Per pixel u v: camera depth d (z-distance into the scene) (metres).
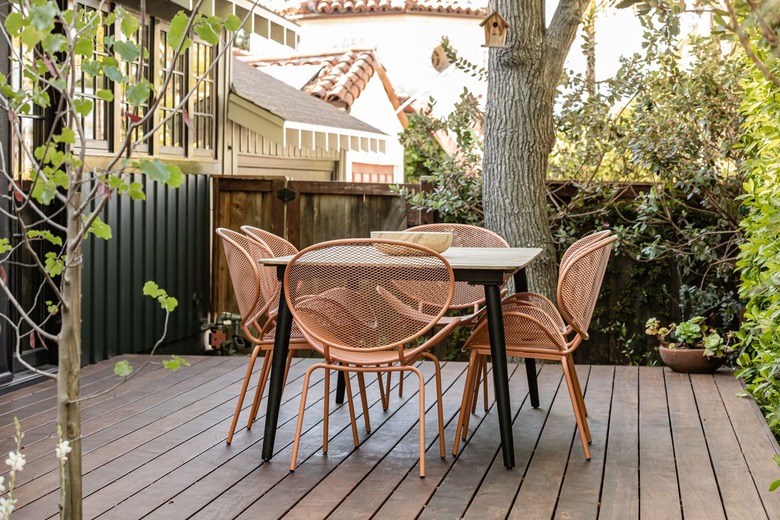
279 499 3.53
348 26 17.95
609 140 7.27
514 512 3.37
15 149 5.45
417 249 3.70
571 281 4.01
